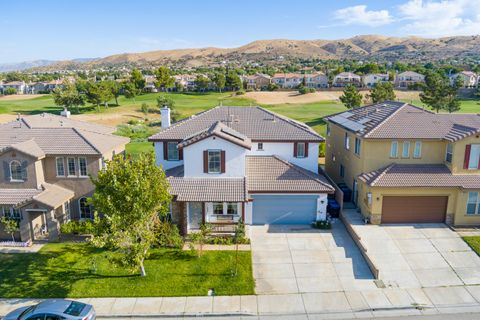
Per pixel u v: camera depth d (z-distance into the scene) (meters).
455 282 22.14
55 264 24.50
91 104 118.00
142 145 60.38
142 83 143.38
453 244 26.20
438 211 29.23
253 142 32.44
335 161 39.06
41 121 34.41
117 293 21.36
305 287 21.78
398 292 21.27
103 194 21.12
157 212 24.58
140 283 22.19
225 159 28.80
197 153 28.75
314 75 157.00
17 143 29.00
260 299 20.78
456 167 29.08
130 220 21.25
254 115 36.06
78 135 30.73
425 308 19.92
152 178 22.11
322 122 76.25
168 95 136.25
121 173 21.33
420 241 26.61
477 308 19.91
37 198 27.20
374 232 27.94
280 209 29.61
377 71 166.00
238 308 20.06
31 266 24.33
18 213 28.25
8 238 28.50
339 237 27.48
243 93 132.12
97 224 21.38
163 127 37.56
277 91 138.88
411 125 30.88
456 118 32.12
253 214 29.73
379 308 19.94
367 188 29.48
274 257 24.88
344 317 19.33
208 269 23.47
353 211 31.84
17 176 28.84
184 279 22.52
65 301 18.69
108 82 119.38
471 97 114.50
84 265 24.33
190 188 27.94
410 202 29.06
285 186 29.20
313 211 29.61
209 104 114.06
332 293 21.23
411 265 23.78
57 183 30.09
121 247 21.67
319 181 29.75
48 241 27.84
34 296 21.22
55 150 29.30
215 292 21.33
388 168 29.69
